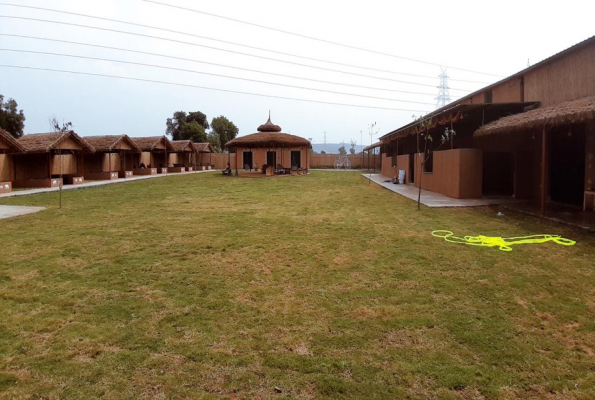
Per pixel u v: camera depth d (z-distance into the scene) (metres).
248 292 4.44
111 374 2.80
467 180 12.76
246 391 2.62
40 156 21.56
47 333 3.43
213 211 10.90
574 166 11.05
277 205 12.16
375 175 28.47
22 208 11.80
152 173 30.14
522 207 10.79
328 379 2.75
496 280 4.81
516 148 12.98
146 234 7.65
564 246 6.48
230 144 28.64
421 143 19.52
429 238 7.14
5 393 2.57
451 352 3.12
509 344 3.24
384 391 2.62
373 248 6.44
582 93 10.92
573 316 3.78
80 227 8.47
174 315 3.81
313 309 3.96
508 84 14.86
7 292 4.43
